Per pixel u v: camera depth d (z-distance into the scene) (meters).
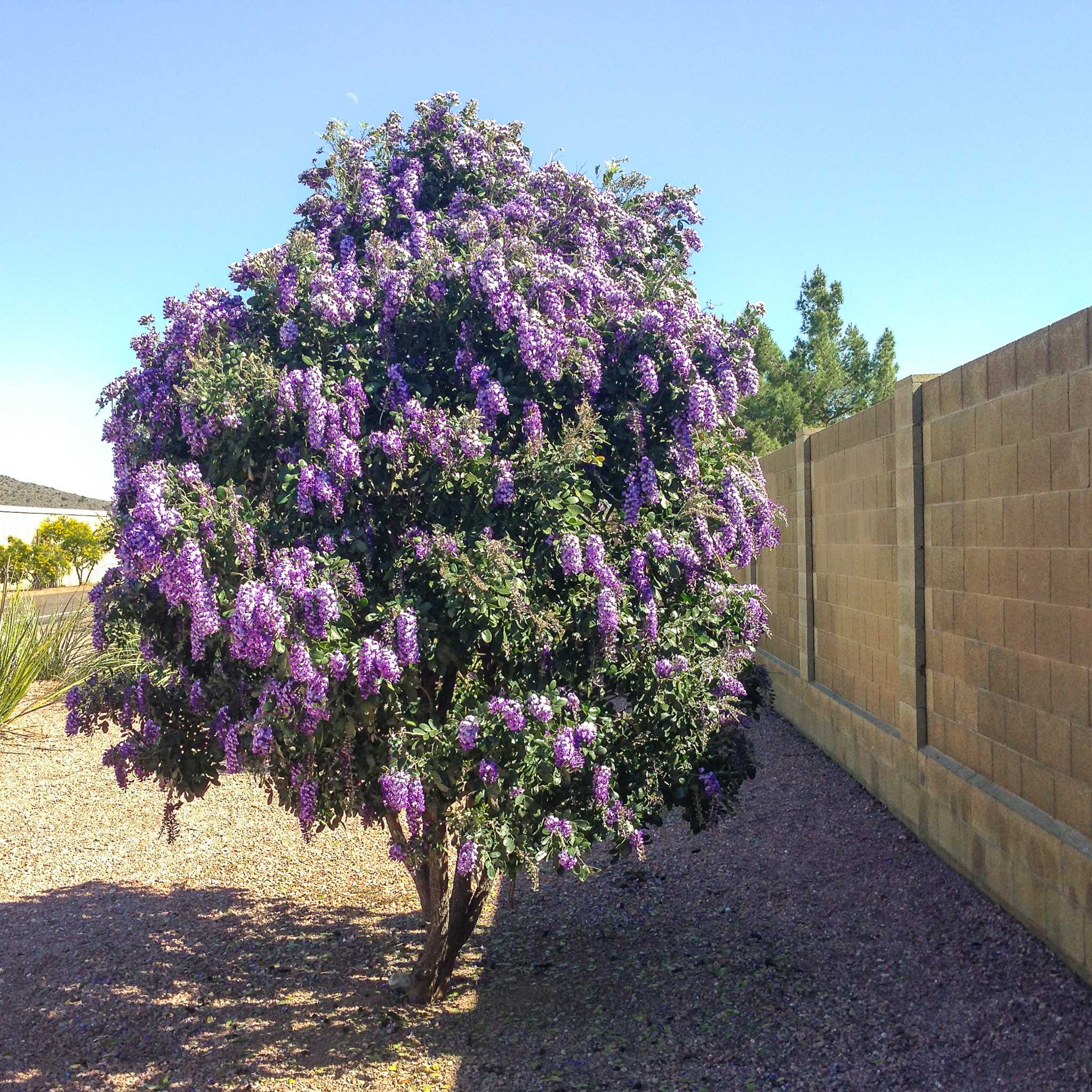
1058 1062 3.98
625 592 4.02
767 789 8.32
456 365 4.09
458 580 3.69
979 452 5.86
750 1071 4.12
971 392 5.97
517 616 3.76
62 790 8.59
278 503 3.88
